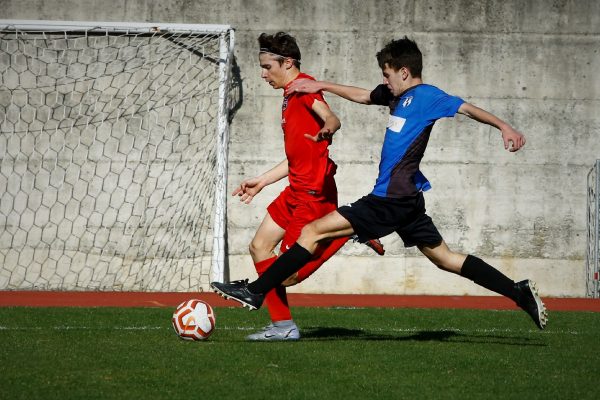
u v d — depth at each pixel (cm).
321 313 2789
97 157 3603
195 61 3612
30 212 3591
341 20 3650
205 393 1428
